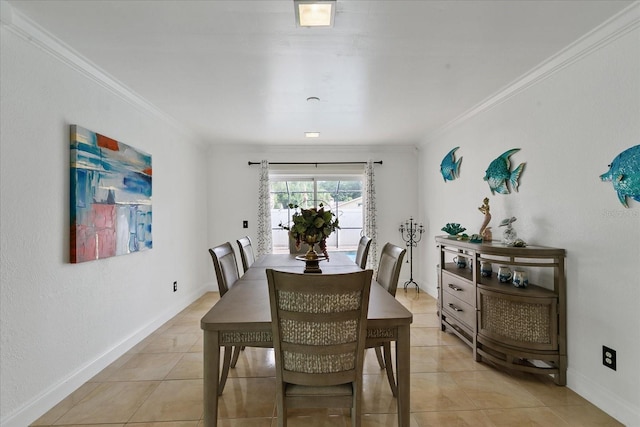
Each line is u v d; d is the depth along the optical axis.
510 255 2.26
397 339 1.59
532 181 2.48
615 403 1.82
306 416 1.90
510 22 1.78
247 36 1.92
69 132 2.11
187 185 4.14
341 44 2.01
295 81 2.56
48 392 1.93
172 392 2.13
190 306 4.09
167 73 2.40
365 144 4.88
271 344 1.56
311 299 1.37
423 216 4.76
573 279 2.11
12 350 1.72
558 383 2.17
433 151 4.35
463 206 3.54
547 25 1.81
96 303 2.39
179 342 2.96
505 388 2.17
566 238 2.16
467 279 2.71
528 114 2.52
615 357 1.82
